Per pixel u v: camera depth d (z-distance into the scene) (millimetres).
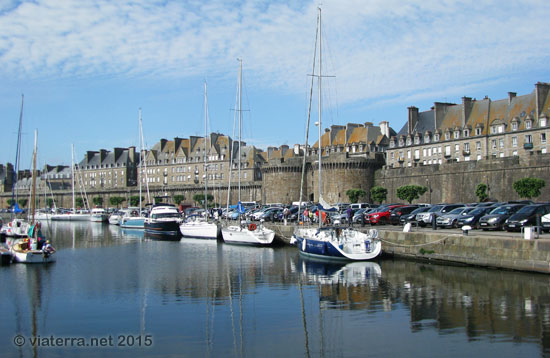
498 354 15469
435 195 77500
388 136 105250
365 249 33375
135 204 137625
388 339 17172
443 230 35312
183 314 21094
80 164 175125
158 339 18016
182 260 36562
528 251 25859
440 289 23953
